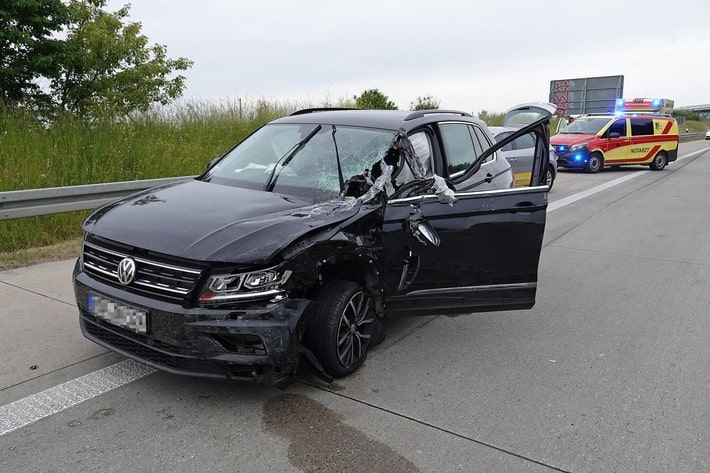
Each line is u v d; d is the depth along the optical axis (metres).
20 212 6.48
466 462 3.02
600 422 3.47
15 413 3.31
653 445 3.24
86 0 14.91
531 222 4.49
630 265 7.26
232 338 3.16
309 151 4.56
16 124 9.22
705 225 10.00
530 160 11.92
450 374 4.05
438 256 4.23
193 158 10.81
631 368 4.26
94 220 3.74
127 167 9.48
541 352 4.52
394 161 4.34
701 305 5.76
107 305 3.41
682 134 48.25
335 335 3.63
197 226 3.42
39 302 5.07
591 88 32.41
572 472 2.97
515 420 3.46
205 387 3.68
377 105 22.30
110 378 3.76
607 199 13.02
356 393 3.70
